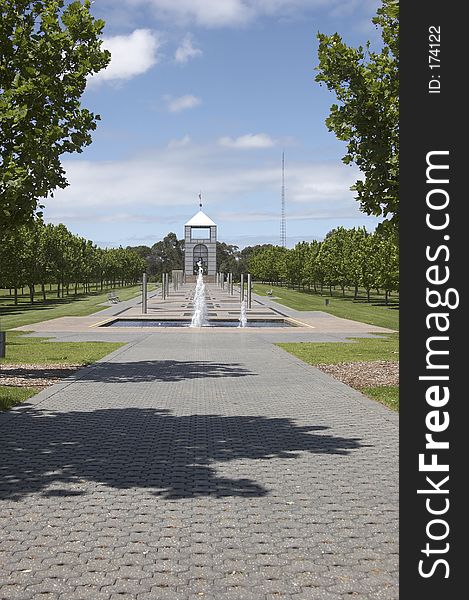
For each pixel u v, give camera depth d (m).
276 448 8.02
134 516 5.60
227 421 9.62
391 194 12.14
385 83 12.04
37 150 11.84
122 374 14.66
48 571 4.50
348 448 8.02
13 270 46.19
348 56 12.15
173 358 17.84
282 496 6.16
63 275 62.88
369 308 47.34
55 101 12.10
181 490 6.34
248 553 4.81
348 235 70.06
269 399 11.54
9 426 9.17
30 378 13.79
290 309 44.97
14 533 5.21
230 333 26.72
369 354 18.92
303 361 17.20
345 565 4.61
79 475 6.82
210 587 4.25
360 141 12.40
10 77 12.10
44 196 12.32
